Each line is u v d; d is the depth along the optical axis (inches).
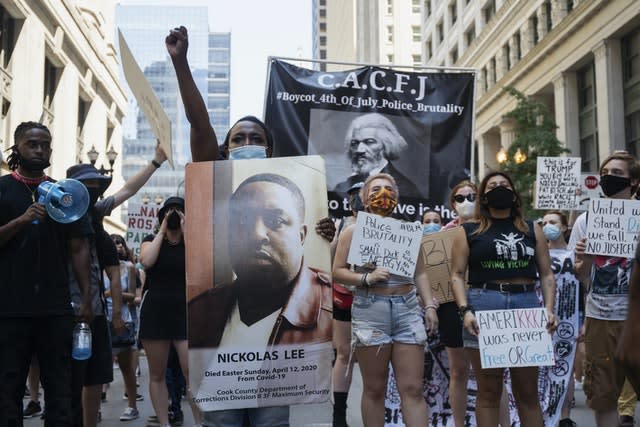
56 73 1523.1
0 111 1185.4
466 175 307.4
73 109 1569.9
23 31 1258.0
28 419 309.3
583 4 1079.6
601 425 213.8
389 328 194.5
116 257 235.6
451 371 231.3
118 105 2074.3
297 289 153.3
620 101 1035.9
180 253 259.4
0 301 171.5
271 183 155.3
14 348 171.6
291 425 275.1
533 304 191.8
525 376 191.3
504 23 1464.1
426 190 305.1
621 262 212.4
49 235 177.0
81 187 173.9
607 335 212.4
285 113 302.7
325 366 153.0
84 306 186.9
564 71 1185.4
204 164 153.9
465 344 197.2
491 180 196.1
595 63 1078.4
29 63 1274.6
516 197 196.9
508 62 1497.3
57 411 173.5
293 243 154.3
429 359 249.4
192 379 149.3
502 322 187.6
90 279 189.6
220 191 153.7
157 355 255.6
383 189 202.2
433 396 248.5
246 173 154.9
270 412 153.3
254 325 151.5
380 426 195.3
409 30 3408.0
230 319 151.1
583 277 224.7
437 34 2033.7
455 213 304.0
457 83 312.0
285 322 152.3
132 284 366.3
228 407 149.6
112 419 310.5
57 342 175.3
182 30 151.6
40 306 173.5
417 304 198.7
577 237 250.1
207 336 150.1
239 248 152.7
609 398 211.9
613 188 222.5
